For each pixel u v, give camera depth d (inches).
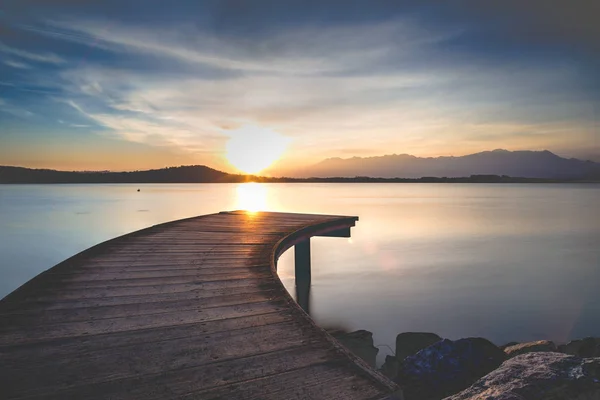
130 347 120.5
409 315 556.4
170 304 161.3
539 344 278.7
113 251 275.4
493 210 2933.1
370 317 544.1
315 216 526.3
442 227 1759.4
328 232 506.0
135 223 1859.0
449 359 228.8
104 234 1520.7
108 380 101.1
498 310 587.2
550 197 5423.2
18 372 105.0
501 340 476.7
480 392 122.2
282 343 123.4
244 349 119.1
